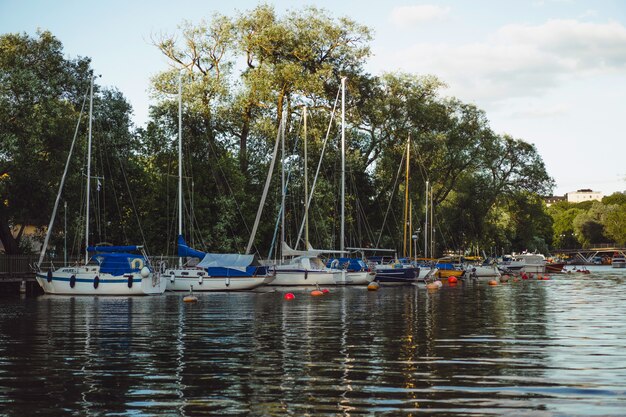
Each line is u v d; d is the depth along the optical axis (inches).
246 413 476.1
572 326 1004.6
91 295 1734.7
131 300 1603.1
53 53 2321.6
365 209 2999.5
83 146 2102.6
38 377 605.3
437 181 3400.6
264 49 2637.8
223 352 746.8
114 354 736.3
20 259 2010.3
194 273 1925.4
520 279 3068.4
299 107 2650.1
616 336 879.1
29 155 1907.0
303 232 2522.1
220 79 2539.4
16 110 1936.5
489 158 3503.9
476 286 2406.5
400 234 3009.4
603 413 471.2
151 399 518.9
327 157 2664.9
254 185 2571.4
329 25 2687.0
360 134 2955.2
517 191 3821.4
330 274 2186.3
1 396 530.6
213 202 2436.0
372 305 1448.1
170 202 2381.9
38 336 902.4
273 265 2150.6
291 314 1226.0
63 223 2082.9
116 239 2391.7
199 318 1152.2
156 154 2491.4
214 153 2432.3
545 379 587.2
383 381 580.7
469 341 833.5
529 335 892.0
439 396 523.5
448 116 3233.3
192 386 564.4
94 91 2481.5
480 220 3688.5
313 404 500.1
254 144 2637.8
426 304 1471.5
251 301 1573.6
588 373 613.9
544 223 4173.2
